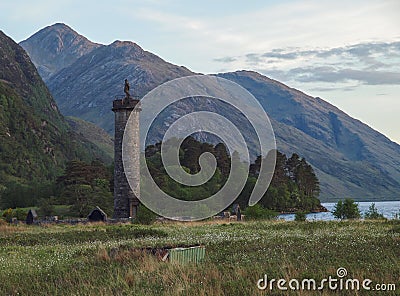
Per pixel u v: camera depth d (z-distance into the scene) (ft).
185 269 69.82
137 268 73.41
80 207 277.23
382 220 177.37
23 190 370.53
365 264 71.56
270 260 77.82
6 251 117.80
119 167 223.71
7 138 639.35
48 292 64.90
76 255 101.55
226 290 58.39
